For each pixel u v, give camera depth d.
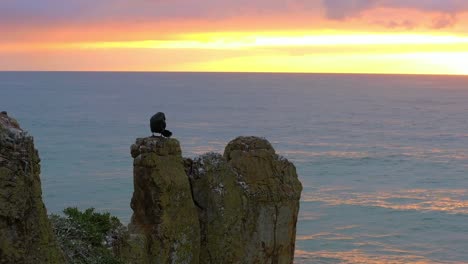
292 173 25.17
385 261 56.22
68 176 92.50
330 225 68.44
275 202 24.19
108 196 79.25
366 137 161.88
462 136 166.00
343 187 90.88
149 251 20.44
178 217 21.09
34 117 195.50
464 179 98.94
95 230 18.94
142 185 20.88
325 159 120.50
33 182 14.22
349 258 56.91
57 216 18.78
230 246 22.53
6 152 13.77
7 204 13.66
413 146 143.25
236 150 24.66
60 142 135.50
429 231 66.19
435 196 84.62
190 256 21.38
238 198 23.08
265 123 196.50
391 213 73.81
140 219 20.95
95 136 150.50
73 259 17.39
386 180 97.69
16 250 13.83
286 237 24.70
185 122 195.00
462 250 59.50
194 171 22.38
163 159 21.03
